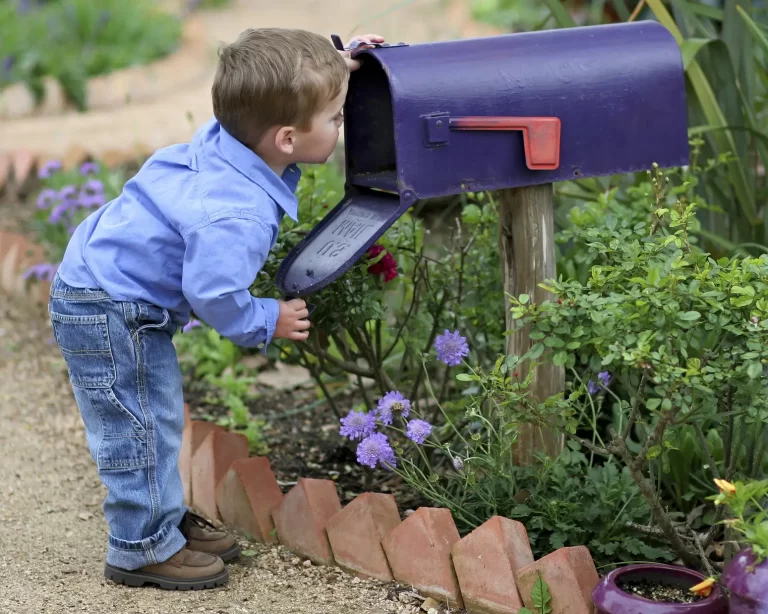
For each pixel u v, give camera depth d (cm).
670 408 247
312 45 286
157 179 295
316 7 1502
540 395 312
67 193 561
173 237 287
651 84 300
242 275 277
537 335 263
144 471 298
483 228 383
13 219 714
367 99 314
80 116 962
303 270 297
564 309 260
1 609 290
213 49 1272
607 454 285
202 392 476
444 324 384
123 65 1142
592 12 479
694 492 333
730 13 411
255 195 285
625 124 299
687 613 238
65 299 294
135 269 290
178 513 309
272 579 310
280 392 476
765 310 243
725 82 393
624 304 253
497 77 285
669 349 252
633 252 270
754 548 223
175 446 305
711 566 280
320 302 332
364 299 329
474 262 384
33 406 468
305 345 369
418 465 366
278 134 286
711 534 286
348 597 296
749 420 262
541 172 294
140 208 294
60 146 816
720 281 253
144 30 1242
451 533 293
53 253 588
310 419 443
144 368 294
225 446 364
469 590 283
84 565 323
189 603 295
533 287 311
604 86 295
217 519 354
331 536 315
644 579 263
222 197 282
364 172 321
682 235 271
